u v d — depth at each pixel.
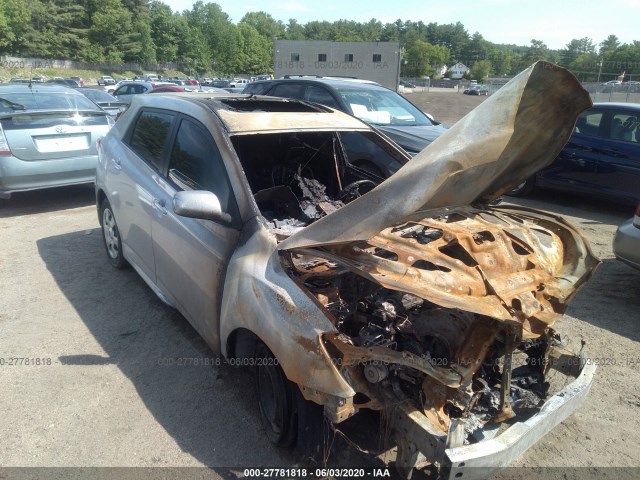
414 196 2.40
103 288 4.94
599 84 36.88
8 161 6.88
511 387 2.84
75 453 2.91
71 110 7.44
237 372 3.69
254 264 2.86
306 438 2.70
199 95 4.38
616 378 3.77
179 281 3.65
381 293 2.79
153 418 3.21
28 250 5.89
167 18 98.75
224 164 3.26
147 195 4.02
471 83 73.56
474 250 2.69
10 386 3.47
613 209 8.45
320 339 2.40
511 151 3.07
